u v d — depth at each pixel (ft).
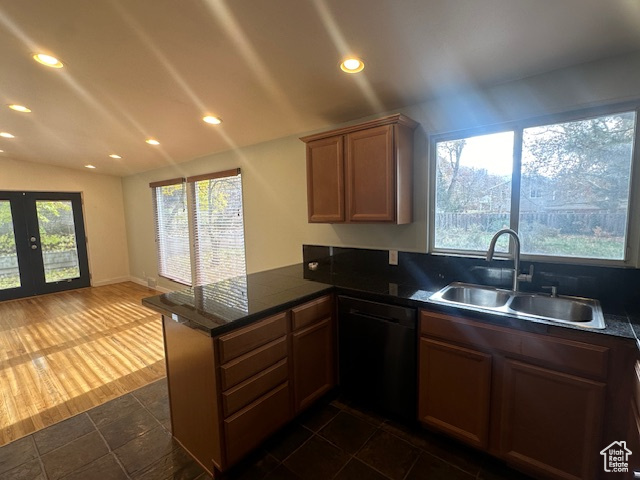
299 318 6.34
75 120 9.52
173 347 5.93
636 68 5.17
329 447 6.04
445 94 6.94
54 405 7.52
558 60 5.49
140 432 6.57
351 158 7.50
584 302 5.59
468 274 7.14
